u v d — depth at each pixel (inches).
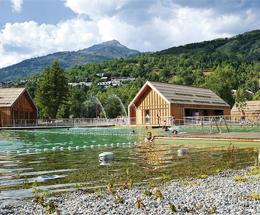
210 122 1608.0
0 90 2459.4
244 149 906.1
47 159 735.7
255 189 432.8
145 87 2218.3
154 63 6619.1
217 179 522.6
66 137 1380.4
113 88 4488.2
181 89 2388.0
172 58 6742.1
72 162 689.6
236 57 7534.5
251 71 5708.7
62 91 2871.6
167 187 467.2
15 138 1342.3
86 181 508.4
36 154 826.8
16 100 2363.4
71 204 379.9
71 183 495.5
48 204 367.2
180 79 5128.0
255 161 676.7
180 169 610.5
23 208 371.2
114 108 3457.2
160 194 399.2
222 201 373.1
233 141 1073.5
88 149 932.0
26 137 1392.7
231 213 326.3
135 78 5915.4
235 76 4874.5
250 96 4170.8
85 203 382.0
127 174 547.2
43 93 2842.0
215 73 3961.6
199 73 5516.7
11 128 2071.9
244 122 1755.7
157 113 2181.3
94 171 587.5
